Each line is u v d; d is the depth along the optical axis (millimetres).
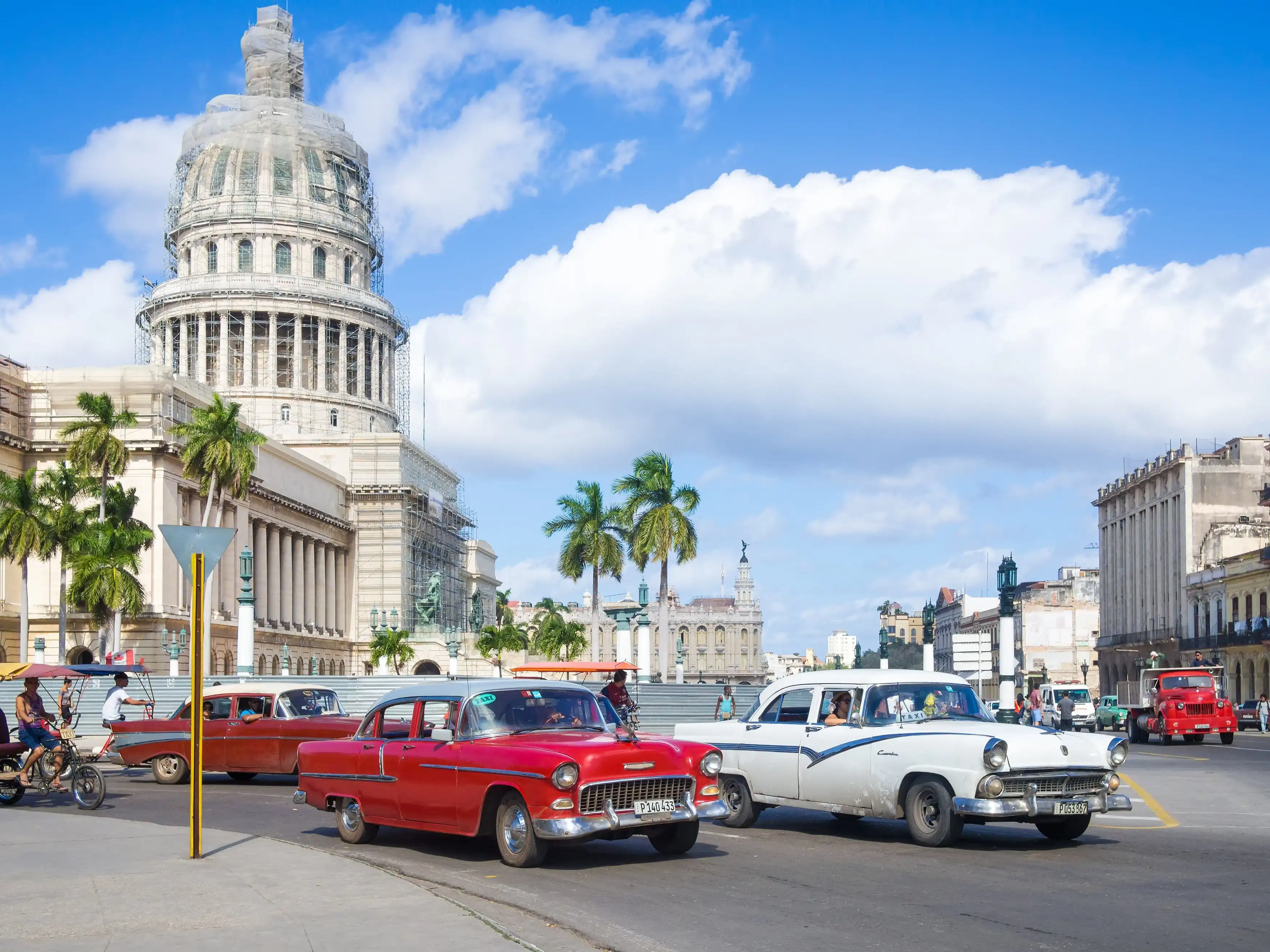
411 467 129750
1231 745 49938
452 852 16844
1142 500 110312
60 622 71938
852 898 13258
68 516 68500
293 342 128750
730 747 19469
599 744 15234
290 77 142500
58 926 11711
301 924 11656
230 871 14539
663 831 16266
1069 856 16125
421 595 128500
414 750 16688
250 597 44281
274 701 27938
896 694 18219
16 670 28828
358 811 17656
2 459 81000
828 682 18891
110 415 70125
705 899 13234
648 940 11320
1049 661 138625
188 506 88625
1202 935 11398
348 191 136625
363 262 136500
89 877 14234
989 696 102750
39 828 18969
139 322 131625
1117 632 117312
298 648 108375
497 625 159125
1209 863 15555
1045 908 12625
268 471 103438
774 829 19203
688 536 74438
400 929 11422
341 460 124812
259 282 126875
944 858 15953
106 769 32469
